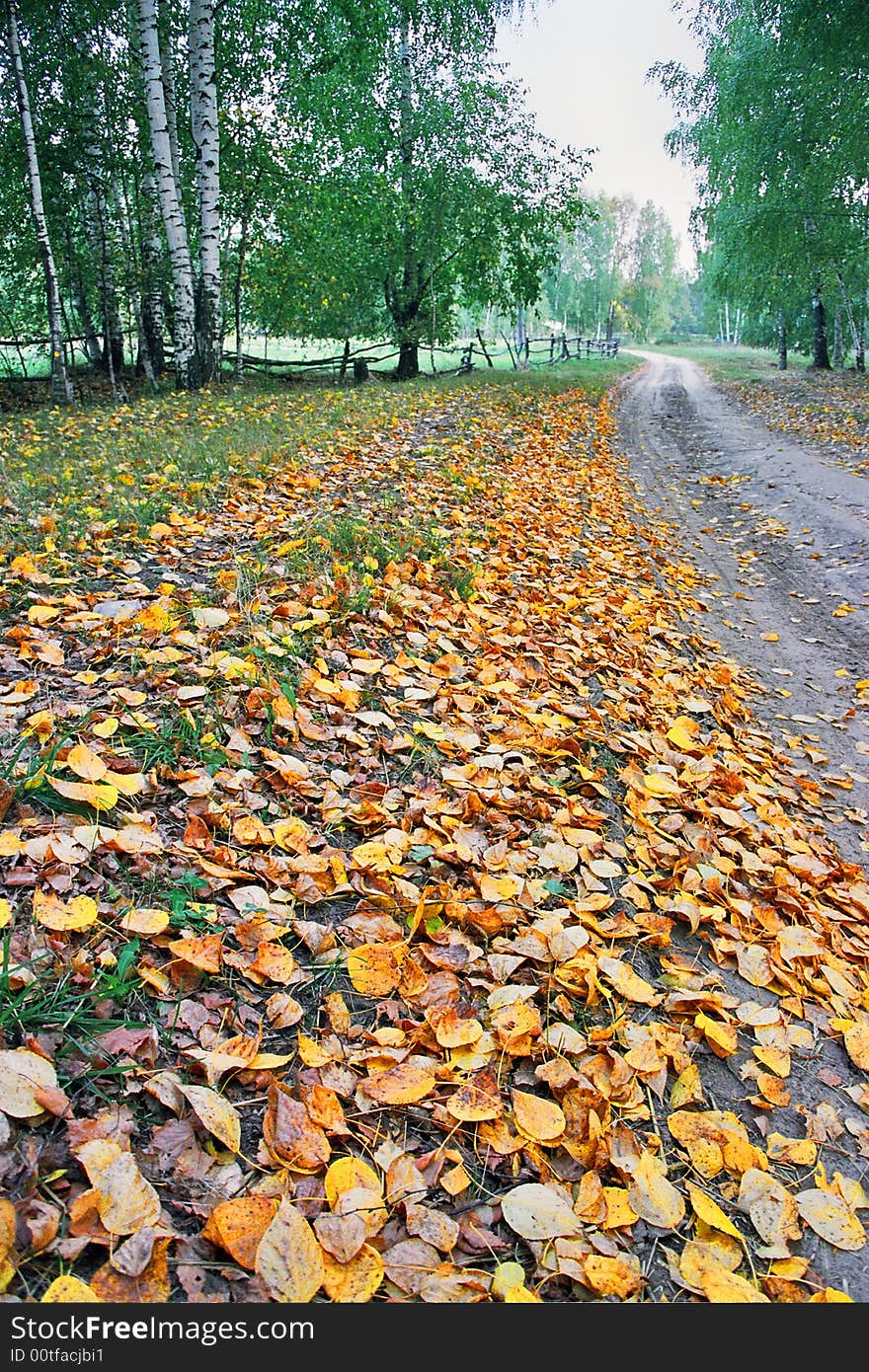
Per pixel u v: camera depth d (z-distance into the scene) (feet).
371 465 23.45
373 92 57.98
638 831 9.40
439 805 8.36
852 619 20.44
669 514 31.40
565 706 11.62
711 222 83.25
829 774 13.35
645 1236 4.93
